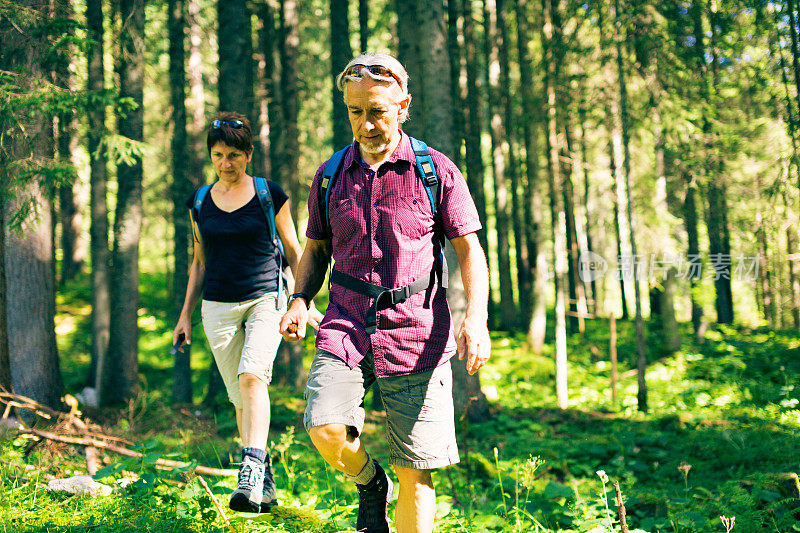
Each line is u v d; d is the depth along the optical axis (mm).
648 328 16594
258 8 13023
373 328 2291
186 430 6777
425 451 2314
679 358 13188
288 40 12055
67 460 4605
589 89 11320
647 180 12562
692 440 6570
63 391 7551
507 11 15062
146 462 3570
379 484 2643
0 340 5895
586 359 14398
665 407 10570
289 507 3355
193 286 3436
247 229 3111
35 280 7242
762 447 6004
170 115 12727
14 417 5824
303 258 2588
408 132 9578
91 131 7402
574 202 16750
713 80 12859
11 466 3979
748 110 13867
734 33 12867
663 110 10766
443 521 3648
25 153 6422
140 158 10672
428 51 8266
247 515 3232
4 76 6340
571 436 7910
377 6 18391
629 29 10484
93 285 11062
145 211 18375
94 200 11172
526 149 14891
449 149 8258
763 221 13922
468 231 2307
